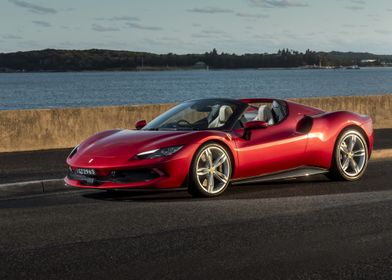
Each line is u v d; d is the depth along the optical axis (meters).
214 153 7.11
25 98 76.12
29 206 6.72
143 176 6.77
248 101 8.05
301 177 8.45
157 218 5.88
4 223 5.75
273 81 159.88
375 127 15.77
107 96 77.69
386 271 4.12
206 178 7.03
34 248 4.79
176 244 4.87
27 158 10.46
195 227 5.46
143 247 4.79
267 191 7.38
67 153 11.06
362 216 5.82
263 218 5.80
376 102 15.84
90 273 4.13
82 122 12.46
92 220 5.83
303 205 6.43
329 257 4.45
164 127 7.59
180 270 4.18
